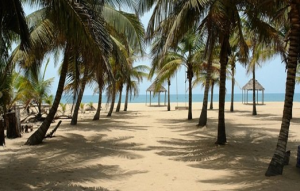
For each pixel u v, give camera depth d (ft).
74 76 33.53
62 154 25.55
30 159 23.66
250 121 55.98
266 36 29.04
